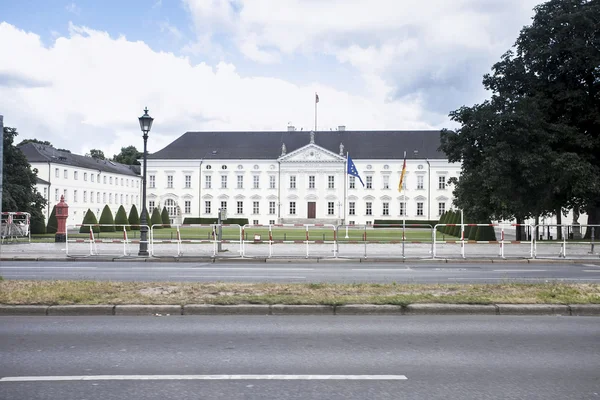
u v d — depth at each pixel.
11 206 51.75
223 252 27.38
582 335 8.36
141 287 11.88
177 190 91.00
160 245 31.47
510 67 40.91
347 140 92.81
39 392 5.56
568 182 36.12
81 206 85.00
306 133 94.88
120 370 6.36
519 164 36.28
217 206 90.56
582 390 5.74
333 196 88.69
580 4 38.19
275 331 8.54
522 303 10.28
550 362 6.84
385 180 88.31
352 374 6.26
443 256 25.16
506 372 6.39
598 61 36.12
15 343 7.69
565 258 24.23
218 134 95.88
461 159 43.81
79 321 9.28
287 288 11.89
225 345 7.62
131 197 106.25
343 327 8.87
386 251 28.44
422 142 90.88
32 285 12.02
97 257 23.62
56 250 28.23
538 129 36.22
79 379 6.00
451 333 8.46
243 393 5.57
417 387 5.80
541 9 39.75
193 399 5.38
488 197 40.06
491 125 37.50
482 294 11.17
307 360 6.86
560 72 38.50
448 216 61.47
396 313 10.03
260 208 89.94
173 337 8.10
